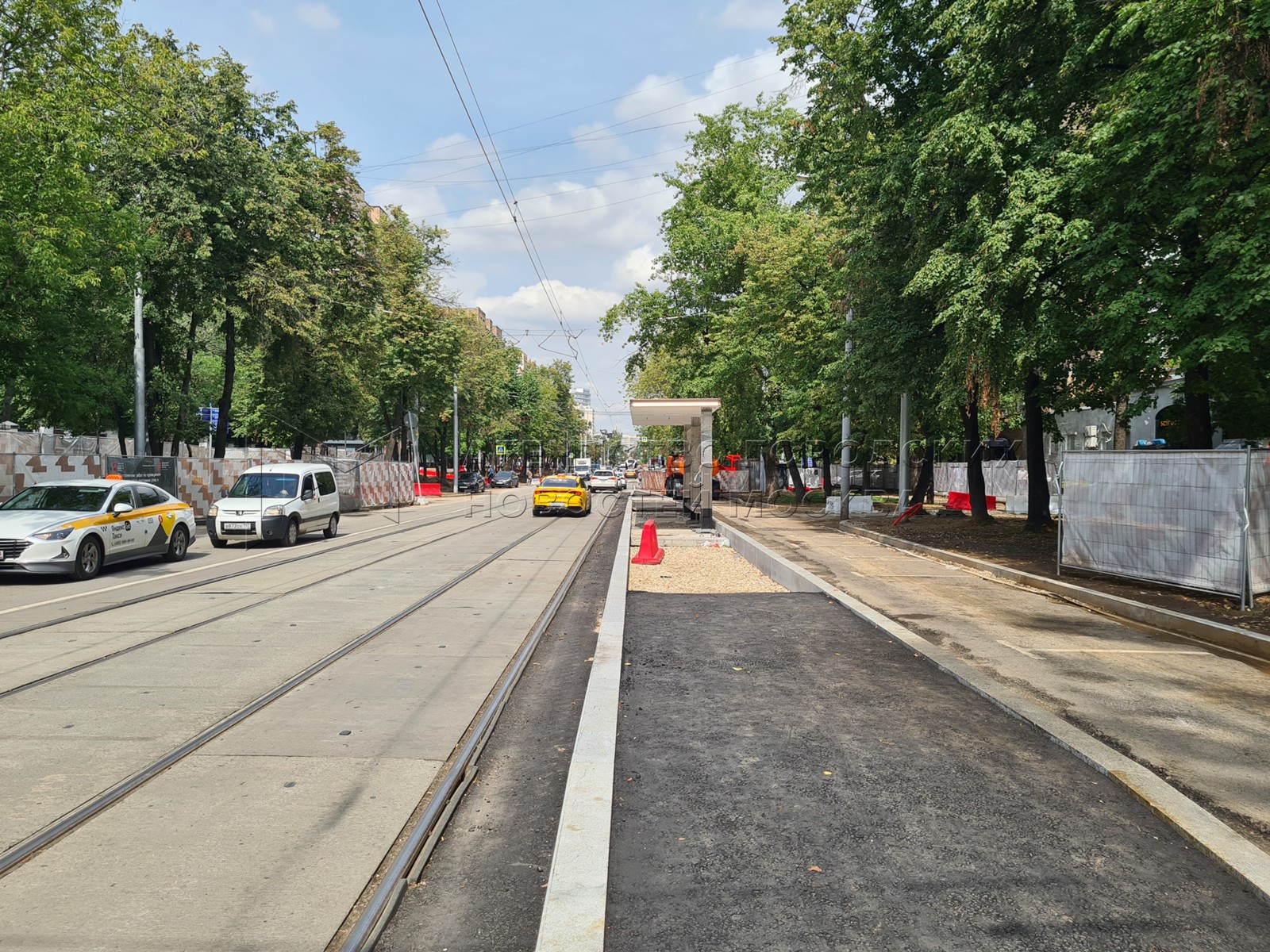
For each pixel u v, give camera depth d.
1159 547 9.60
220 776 4.19
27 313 15.74
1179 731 4.85
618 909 2.81
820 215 26.50
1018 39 12.70
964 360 13.69
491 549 16.12
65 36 13.80
